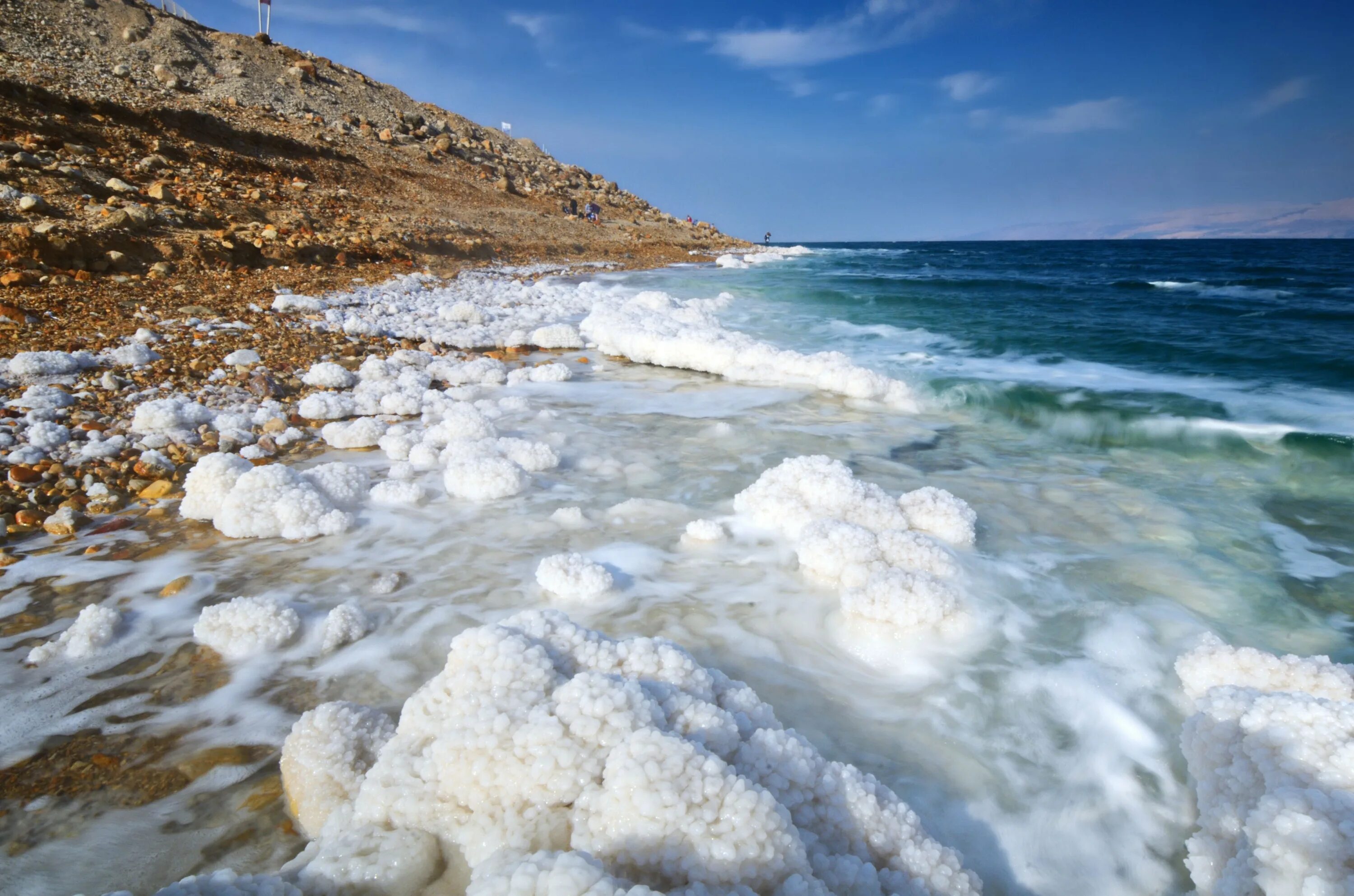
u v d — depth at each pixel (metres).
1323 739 1.91
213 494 3.96
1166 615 3.13
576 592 3.24
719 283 16.84
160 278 8.87
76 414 4.91
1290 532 3.97
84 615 2.88
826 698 2.64
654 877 1.54
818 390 6.91
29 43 20.47
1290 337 9.70
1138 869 2.01
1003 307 13.28
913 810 2.08
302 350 7.05
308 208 14.98
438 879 1.69
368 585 3.34
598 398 6.57
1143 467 5.10
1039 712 2.58
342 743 2.11
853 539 3.40
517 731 1.80
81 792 2.13
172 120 16.30
